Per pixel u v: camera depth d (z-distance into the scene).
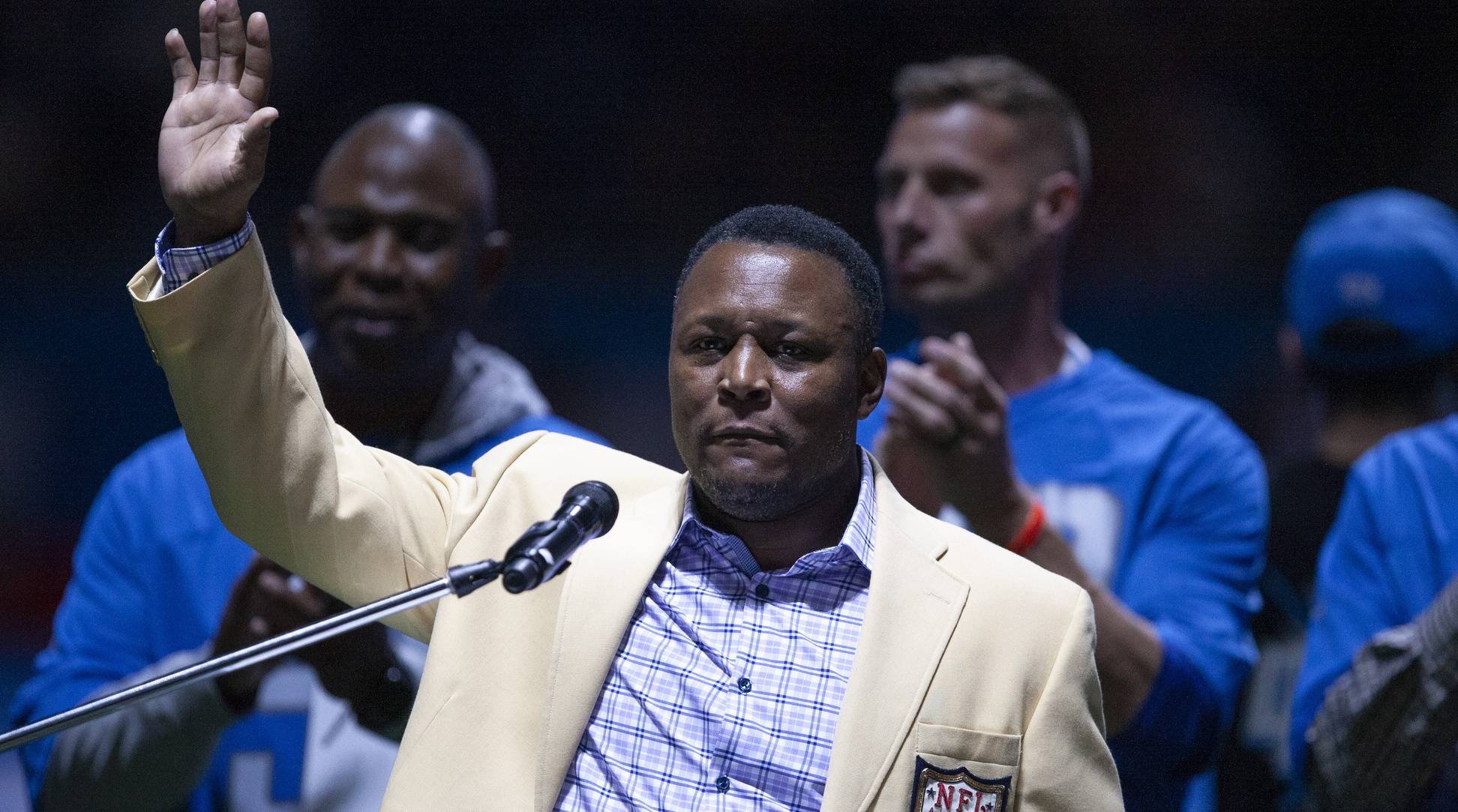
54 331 29.45
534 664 7.48
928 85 13.05
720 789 7.07
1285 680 13.97
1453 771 11.02
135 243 32.88
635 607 7.45
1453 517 12.09
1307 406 14.82
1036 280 12.95
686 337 7.44
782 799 7.07
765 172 34.09
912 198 12.85
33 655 26.94
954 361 10.63
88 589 12.56
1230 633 11.75
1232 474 12.30
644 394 30.31
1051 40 33.78
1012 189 12.73
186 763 11.48
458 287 12.61
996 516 10.72
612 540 7.66
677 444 7.53
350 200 12.38
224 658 6.61
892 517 7.76
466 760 7.29
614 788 7.12
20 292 29.77
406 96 33.59
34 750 12.12
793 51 34.41
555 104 34.12
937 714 7.20
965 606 7.48
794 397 7.25
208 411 7.16
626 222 33.59
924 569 7.57
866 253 7.91
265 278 7.17
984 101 12.88
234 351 7.08
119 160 33.25
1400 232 14.10
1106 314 30.23
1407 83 33.00
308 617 11.09
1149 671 10.96
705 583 7.58
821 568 7.54
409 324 12.35
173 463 12.79
